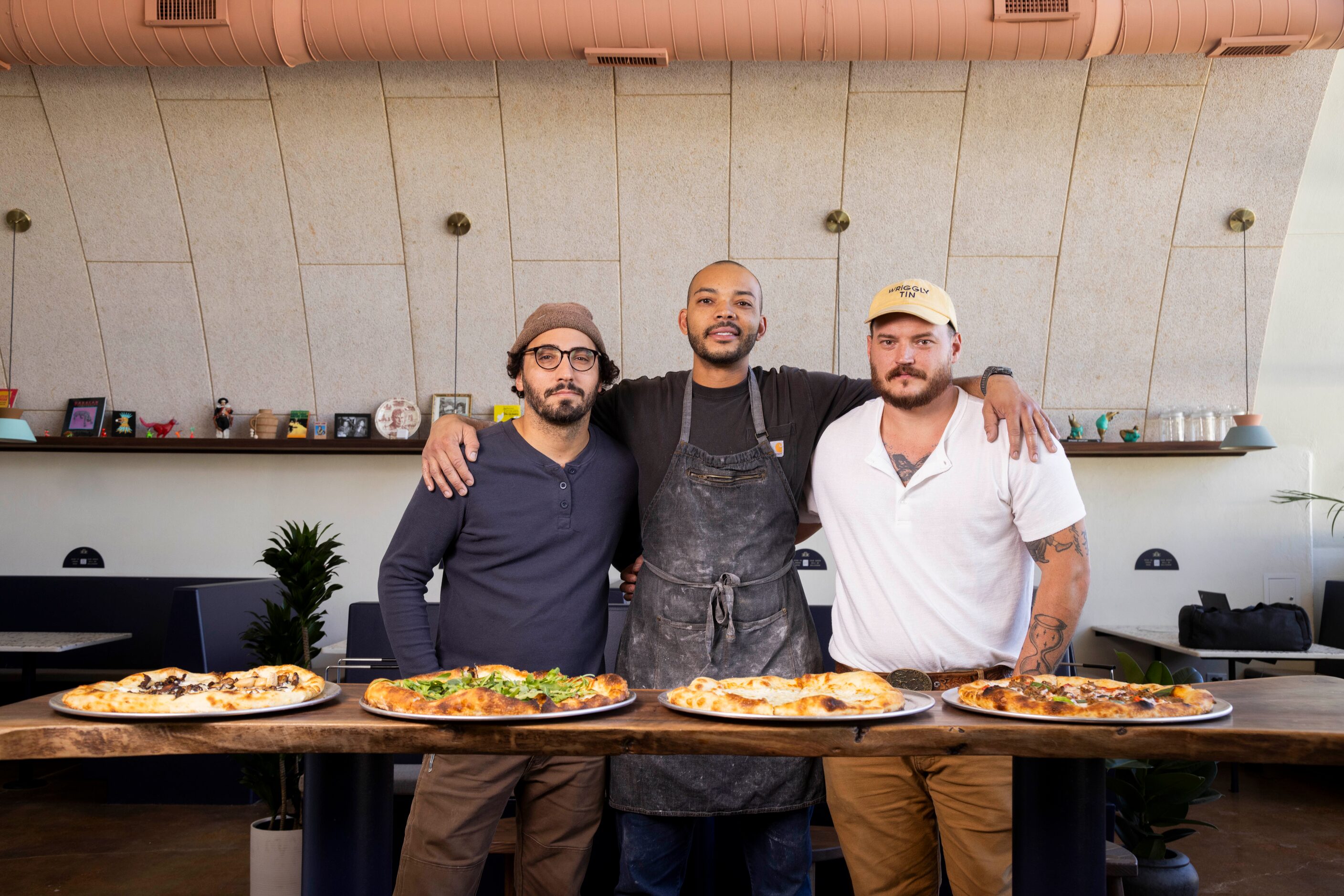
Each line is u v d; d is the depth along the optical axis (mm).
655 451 2207
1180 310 5246
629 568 2426
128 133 4898
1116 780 3125
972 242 5098
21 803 4512
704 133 4844
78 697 1288
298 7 4031
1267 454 5516
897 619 1904
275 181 5020
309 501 5672
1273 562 5512
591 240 5137
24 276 5297
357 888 1474
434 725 1223
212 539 5684
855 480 1990
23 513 5738
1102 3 3959
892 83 4695
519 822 2076
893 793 1934
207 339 5441
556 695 1354
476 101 4781
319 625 3801
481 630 1992
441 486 1978
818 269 5191
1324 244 5289
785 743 1195
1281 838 4023
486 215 5082
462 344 5406
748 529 2156
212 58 4199
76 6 4039
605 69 4684
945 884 2689
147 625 5543
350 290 5293
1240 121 4738
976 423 1938
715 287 2150
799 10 3988
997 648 1893
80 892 3330
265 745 1228
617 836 2783
